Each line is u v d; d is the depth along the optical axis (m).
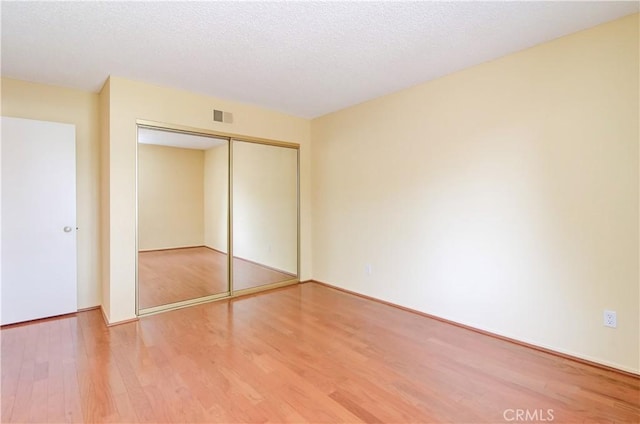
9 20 2.06
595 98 2.19
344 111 4.07
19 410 1.77
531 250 2.49
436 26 2.17
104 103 3.20
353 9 1.97
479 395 1.92
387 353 2.44
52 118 3.21
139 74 2.96
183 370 2.19
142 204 3.58
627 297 2.10
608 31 2.13
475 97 2.79
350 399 1.88
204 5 1.92
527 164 2.50
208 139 3.80
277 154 4.34
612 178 2.13
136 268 3.14
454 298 3.00
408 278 3.39
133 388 1.98
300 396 1.91
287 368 2.22
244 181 4.04
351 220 4.02
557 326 2.38
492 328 2.74
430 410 1.79
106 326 2.96
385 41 2.37
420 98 3.21
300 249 4.55
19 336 2.72
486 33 2.26
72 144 3.22
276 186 4.34
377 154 3.67
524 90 2.50
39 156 3.06
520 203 2.54
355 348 2.53
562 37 2.31
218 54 2.57
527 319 2.53
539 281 2.46
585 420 1.69
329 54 2.58
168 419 1.71
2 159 2.90
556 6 1.95
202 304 3.62
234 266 3.97
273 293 4.05
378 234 3.69
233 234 3.96
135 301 3.14
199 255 3.99
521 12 2.01
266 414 1.75
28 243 3.02
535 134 2.45
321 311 3.38
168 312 3.34
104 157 3.22
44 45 2.40
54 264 3.15
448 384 2.03
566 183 2.31
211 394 1.92
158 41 2.36
